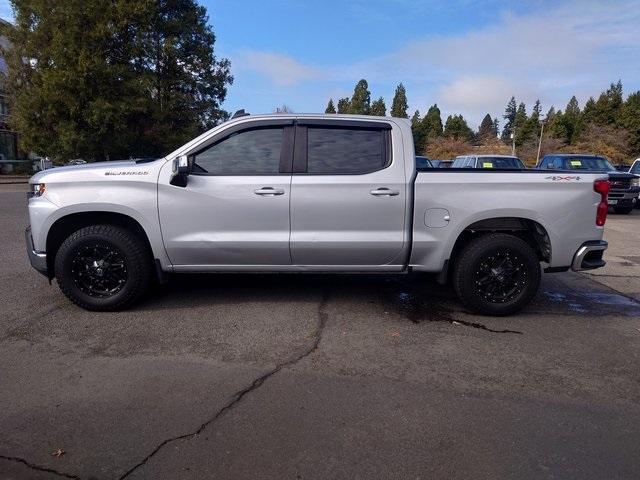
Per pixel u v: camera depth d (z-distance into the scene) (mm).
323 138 4773
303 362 3809
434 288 5859
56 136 23422
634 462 2631
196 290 5637
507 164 16672
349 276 6316
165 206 4672
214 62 26750
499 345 4211
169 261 4824
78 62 21578
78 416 3018
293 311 4973
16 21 24047
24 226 10586
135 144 23938
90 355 3896
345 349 4066
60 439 2787
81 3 21750
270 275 6301
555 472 2545
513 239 4816
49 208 4691
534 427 2959
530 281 4863
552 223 4773
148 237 4730
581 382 3559
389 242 4742
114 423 2945
